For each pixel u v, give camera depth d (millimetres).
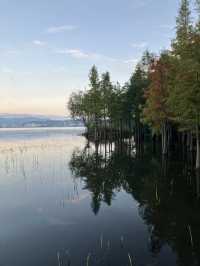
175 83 32250
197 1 28188
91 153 48875
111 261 11383
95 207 18578
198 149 29062
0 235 14219
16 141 83375
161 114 38031
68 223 15719
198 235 13609
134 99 61188
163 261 11320
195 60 27219
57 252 12297
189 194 20391
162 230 14375
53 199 20547
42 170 32656
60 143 73250
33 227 15234
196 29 28234
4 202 19828
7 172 31531
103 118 79875
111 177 27828
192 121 28172
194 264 11023
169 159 37062
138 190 22422
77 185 24844
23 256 11938
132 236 13812
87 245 12938
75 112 99438
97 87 78438
